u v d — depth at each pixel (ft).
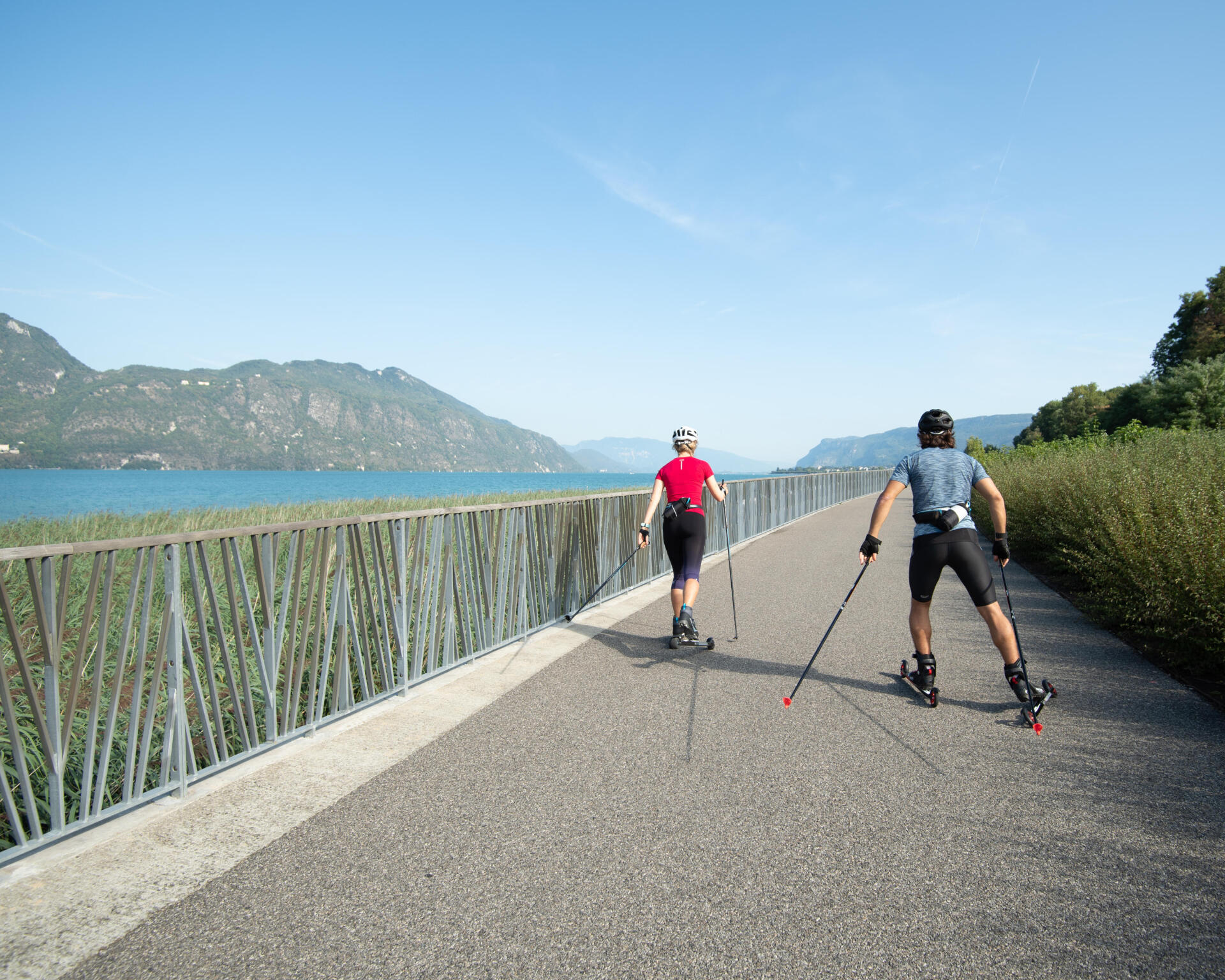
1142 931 7.16
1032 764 11.56
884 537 51.70
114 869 8.32
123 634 9.56
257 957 6.74
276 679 12.24
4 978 6.36
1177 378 120.47
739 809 9.96
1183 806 10.01
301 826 9.45
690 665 17.85
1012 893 7.87
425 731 13.12
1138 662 18.04
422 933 7.14
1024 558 38.47
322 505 55.36
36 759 11.40
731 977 6.47
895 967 6.61
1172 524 20.70
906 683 16.35
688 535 19.43
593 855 8.70
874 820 9.62
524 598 20.77
